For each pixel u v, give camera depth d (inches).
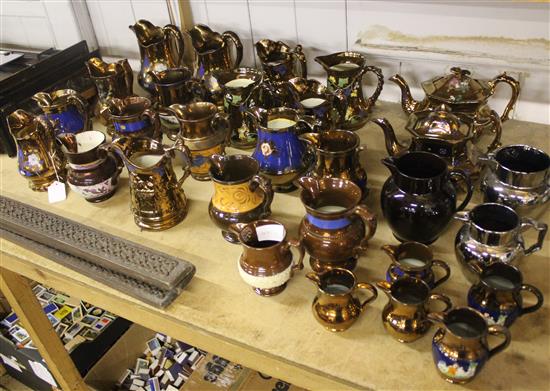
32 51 80.4
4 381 76.2
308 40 62.7
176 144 44.8
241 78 56.9
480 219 37.8
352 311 35.3
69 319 67.6
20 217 47.8
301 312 37.8
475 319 31.3
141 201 45.5
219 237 45.3
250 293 39.7
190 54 70.7
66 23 74.7
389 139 45.8
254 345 35.7
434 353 32.1
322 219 36.7
